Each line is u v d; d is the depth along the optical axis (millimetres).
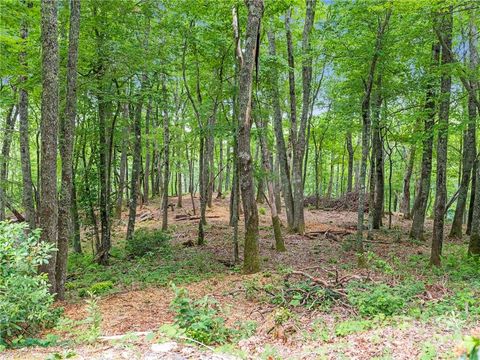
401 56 12367
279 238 12906
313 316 6492
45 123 7645
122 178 19922
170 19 12328
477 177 11523
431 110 11578
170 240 15383
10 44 9664
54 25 7582
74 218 14094
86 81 10508
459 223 16141
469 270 9477
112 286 9438
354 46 11680
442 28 10555
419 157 24562
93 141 13484
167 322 6531
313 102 22406
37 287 5973
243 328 6047
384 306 6336
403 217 23000
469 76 10008
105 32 11297
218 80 13305
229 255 12750
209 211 22594
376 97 13680
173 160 21719
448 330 5266
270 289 7922
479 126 11414
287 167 16875
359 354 4648
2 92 13180
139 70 11445
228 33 12398
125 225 19469
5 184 14508
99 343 5316
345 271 9680
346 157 33188
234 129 12133
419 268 10344
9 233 5555
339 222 20516
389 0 8961
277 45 18688
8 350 4953
